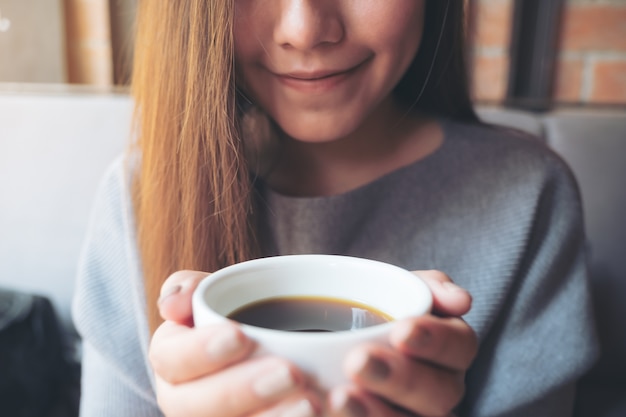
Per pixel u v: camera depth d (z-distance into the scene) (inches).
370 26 16.4
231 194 17.8
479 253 19.5
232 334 10.7
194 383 11.1
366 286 12.5
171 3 17.3
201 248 18.0
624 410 30.3
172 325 12.4
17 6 41.8
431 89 21.5
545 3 40.7
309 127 17.5
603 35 41.0
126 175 20.5
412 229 19.6
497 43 41.9
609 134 33.1
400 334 10.6
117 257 20.8
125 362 20.1
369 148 20.4
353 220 19.5
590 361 19.3
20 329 32.6
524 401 18.8
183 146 17.6
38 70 42.7
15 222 36.9
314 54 16.4
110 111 36.4
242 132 18.6
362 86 17.4
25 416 31.8
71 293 37.0
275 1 16.1
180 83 17.6
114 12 42.7
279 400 10.5
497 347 19.6
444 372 11.4
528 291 19.7
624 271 32.5
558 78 42.3
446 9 20.4
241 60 17.3
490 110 34.2
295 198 19.3
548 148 21.5
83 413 20.5
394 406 11.0
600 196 32.5
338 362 10.4
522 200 19.8
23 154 36.5
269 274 12.6
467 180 19.9
